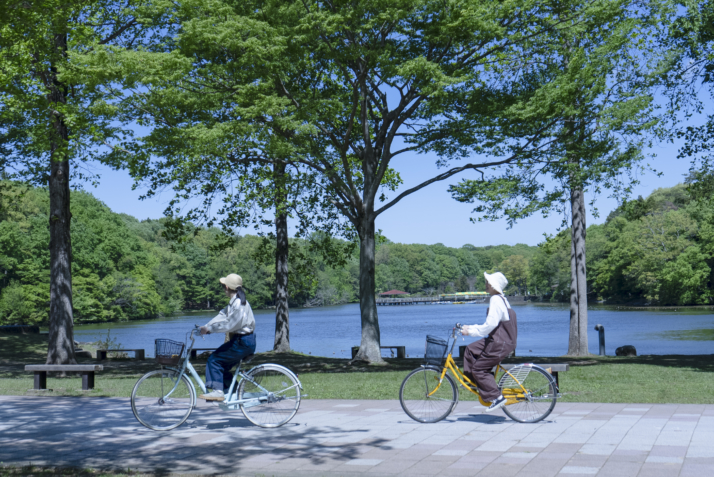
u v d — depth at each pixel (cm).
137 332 5525
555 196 1584
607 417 740
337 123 1814
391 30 1504
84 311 7250
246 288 11431
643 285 8431
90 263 7431
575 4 1439
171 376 742
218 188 1867
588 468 500
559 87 1402
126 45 1576
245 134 1330
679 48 1623
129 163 1377
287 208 1802
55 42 1377
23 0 901
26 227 6681
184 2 1302
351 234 2295
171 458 574
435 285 19788
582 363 1566
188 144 1341
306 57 1527
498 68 1559
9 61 1003
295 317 8875
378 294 17612
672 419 714
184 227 1933
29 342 2630
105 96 1334
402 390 757
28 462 562
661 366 1440
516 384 730
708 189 1794
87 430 727
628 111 1434
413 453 576
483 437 643
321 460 556
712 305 7994
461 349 1708
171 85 1338
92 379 1149
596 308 8606
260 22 1313
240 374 741
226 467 536
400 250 19612
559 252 11244
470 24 1352
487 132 1530
